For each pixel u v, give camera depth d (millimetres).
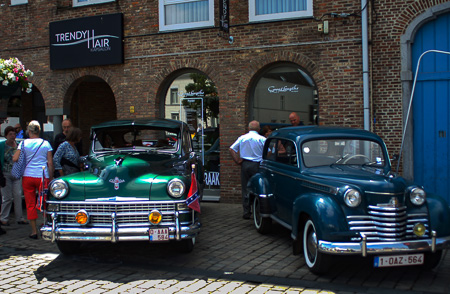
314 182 5652
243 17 10477
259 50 10344
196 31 10883
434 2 9180
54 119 12398
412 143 9453
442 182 9328
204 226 8172
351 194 5074
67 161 7492
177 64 11078
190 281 5254
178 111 11500
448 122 9273
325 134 6453
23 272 5660
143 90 11414
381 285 5051
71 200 5719
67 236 5582
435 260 5379
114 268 5793
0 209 7855
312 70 9977
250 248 6684
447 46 9273
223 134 10719
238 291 4898
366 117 9523
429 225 5172
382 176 5449
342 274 5453
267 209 7234
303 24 10008
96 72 11875
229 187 10719
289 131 6953
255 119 10781
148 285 5129
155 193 5707
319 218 5121
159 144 7578
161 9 11195
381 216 5062
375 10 9539
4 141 7676
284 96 10484
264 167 7559
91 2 11891
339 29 9750
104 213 5648
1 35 12938
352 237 5027
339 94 9781
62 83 12227
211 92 11148
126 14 11516
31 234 7402
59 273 5605
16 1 12703
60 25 12039
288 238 7301
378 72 9570
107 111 15805
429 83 9391
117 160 6117
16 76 8812
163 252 6527
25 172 7297
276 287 5012
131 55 11508
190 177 6145
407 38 9328
